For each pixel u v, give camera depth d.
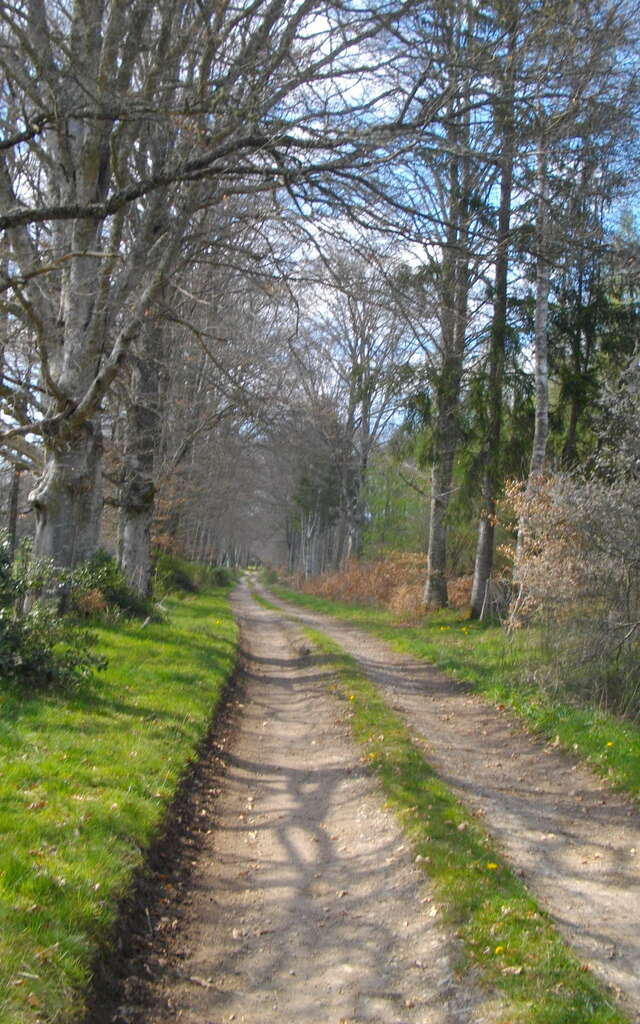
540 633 11.44
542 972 4.27
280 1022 4.05
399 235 7.63
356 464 32.91
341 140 7.13
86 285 10.61
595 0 7.68
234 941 4.92
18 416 12.18
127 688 10.17
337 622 26.61
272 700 12.71
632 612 10.13
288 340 10.45
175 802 6.83
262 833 6.73
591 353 17.94
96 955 4.19
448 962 4.52
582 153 7.89
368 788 7.62
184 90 8.90
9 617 8.96
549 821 7.00
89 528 15.09
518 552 12.50
